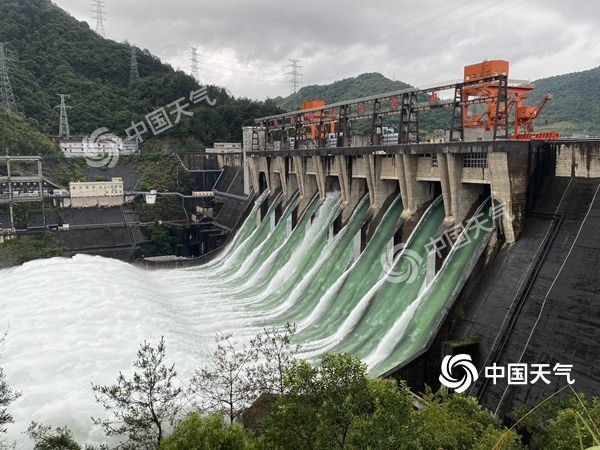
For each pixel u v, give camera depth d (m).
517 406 28.62
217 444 17.30
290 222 71.62
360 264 52.00
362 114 64.00
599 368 27.08
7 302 48.88
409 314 39.38
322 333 46.28
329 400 15.89
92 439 27.33
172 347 40.81
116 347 39.16
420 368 33.53
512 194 36.72
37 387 32.53
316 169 66.38
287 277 61.69
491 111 53.66
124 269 67.62
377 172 55.41
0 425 23.14
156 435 21.81
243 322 50.56
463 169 43.72
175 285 67.31
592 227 32.75
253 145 94.88
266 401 22.69
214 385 27.55
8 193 90.62
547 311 31.27
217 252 83.38
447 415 22.03
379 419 15.73
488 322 33.78
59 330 41.88
